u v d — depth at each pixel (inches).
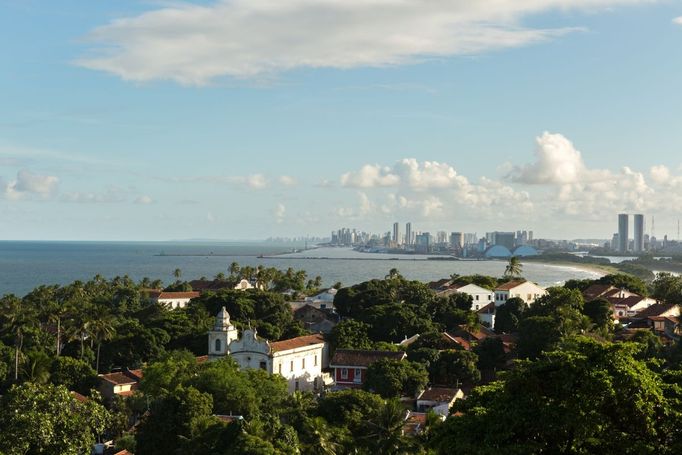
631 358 1887.3
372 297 7810.0
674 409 1812.3
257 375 4471.0
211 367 4421.8
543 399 1871.3
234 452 2881.4
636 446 1747.0
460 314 7263.8
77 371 5211.6
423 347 5639.8
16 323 5895.7
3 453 2738.7
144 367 5211.6
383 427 2984.7
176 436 3494.1
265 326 6638.8
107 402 4982.8
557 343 5162.4
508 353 5748.0
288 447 2997.0
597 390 1776.6
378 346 5821.9
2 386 5147.6
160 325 6363.2
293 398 4045.3
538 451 1866.4
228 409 3981.3
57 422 2910.9
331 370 5821.9
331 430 3208.7
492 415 1907.0
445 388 4798.2
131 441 3742.6
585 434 1764.3
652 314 7194.9
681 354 5073.8
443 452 1942.7
